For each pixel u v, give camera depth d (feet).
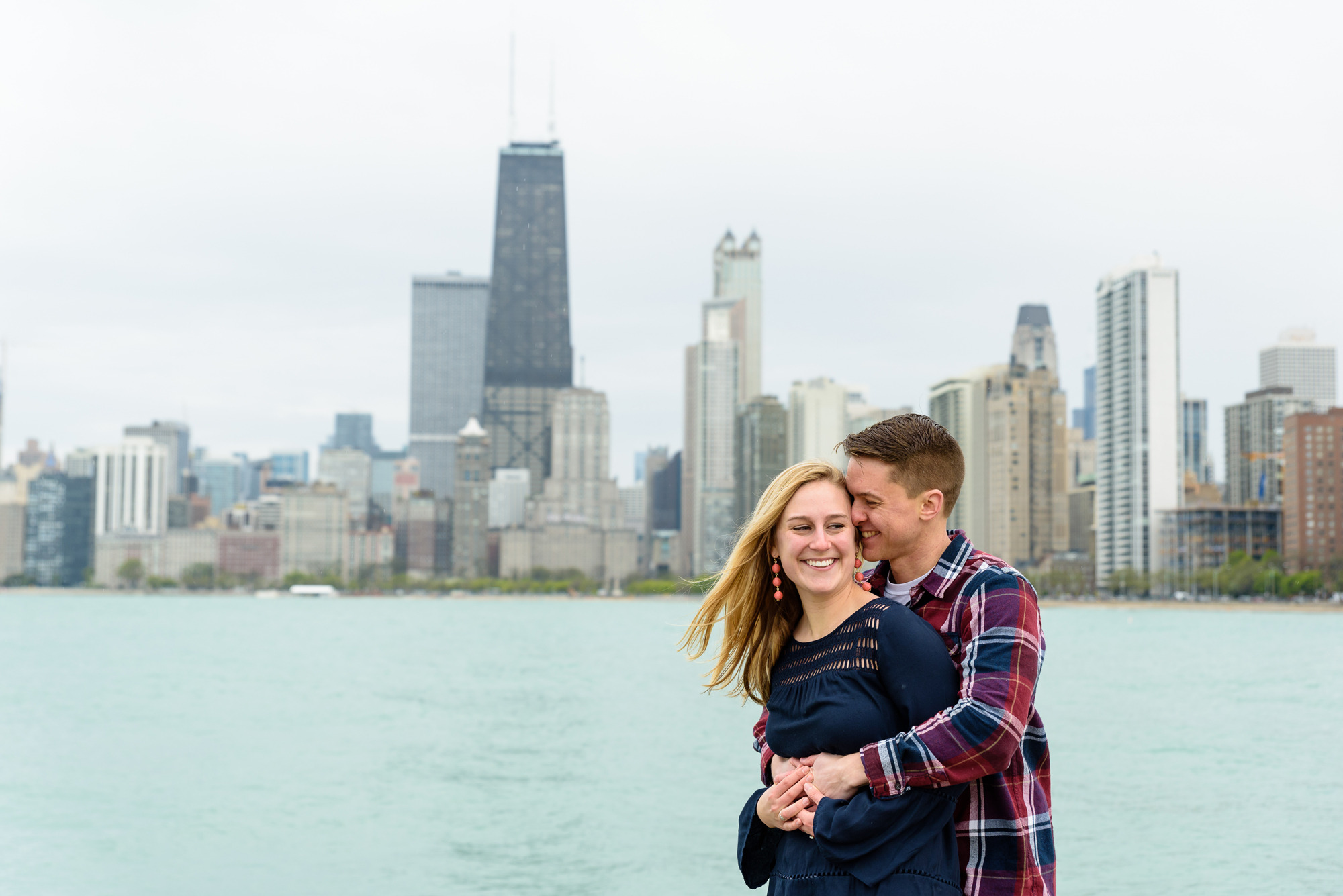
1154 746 96.12
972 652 13.79
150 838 63.31
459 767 87.92
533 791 77.00
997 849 13.93
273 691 162.20
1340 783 76.23
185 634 370.94
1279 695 143.95
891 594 15.25
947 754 13.21
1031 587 14.12
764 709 16.03
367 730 113.29
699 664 208.03
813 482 14.82
